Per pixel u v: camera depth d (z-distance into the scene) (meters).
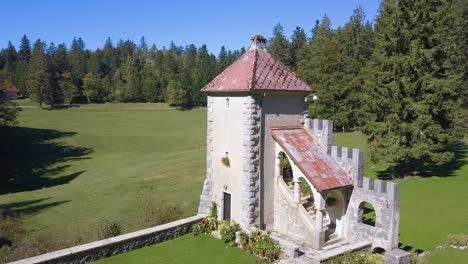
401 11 29.41
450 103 29.41
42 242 18.25
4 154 50.44
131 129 71.94
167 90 113.19
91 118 83.94
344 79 59.31
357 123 61.03
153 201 25.98
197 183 30.89
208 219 19.36
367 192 16.31
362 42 64.94
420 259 13.94
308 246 16.95
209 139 20.16
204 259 16.06
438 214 21.44
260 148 18.08
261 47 20.41
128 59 152.62
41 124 72.06
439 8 29.66
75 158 49.69
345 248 15.15
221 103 19.23
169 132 69.69
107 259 16.02
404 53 30.17
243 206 18.14
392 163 34.31
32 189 37.09
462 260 14.68
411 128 29.23
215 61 149.75
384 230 15.64
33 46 163.88
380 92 30.95
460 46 43.03
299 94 19.39
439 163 29.39
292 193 18.30
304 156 17.58
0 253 16.95
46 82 101.12
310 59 71.44
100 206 25.78
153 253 16.72
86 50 172.00
